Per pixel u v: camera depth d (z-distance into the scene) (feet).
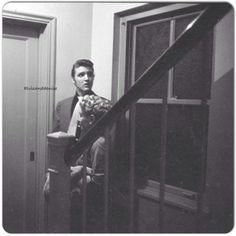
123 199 7.40
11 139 9.67
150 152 8.30
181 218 6.79
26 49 9.68
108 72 9.33
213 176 5.91
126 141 8.87
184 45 3.55
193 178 7.19
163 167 3.84
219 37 5.90
